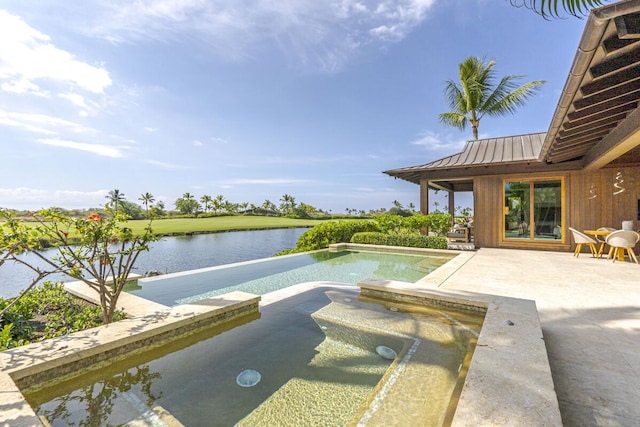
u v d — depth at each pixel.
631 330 3.10
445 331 3.51
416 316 4.01
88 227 3.25
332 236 11.32
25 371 2.22
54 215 3.12
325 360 2.91
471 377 1.91
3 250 2.85
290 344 3.26
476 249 9.52
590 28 2.58
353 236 11.19
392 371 2.63
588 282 5.08
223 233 34.94
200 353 3.07
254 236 31.02
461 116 17.73
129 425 2.04
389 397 2.26
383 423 1.98
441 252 9.23
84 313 3.73
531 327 2.74
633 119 4.54
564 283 5.03
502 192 9.74
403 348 3.11
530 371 1.97
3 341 2.81
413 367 2.69
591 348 2.72
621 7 2.21
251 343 3.29
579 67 3.20
